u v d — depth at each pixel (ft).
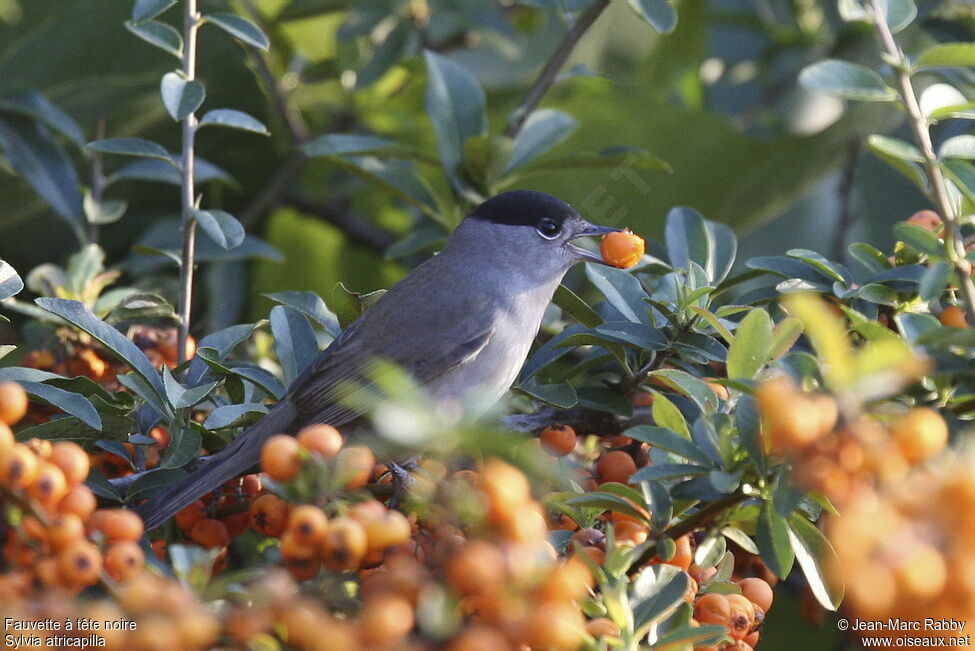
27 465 17.57
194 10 29.19
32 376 23.90
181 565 17.47
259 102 40.27
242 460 24.61
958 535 15.58
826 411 16.52
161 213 41.86
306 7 39.91
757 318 19.88
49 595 16.49
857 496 16.10
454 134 35.76
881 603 15.44
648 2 29.84
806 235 42.14
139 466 25.95
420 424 16.25
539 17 44.98
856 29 40.55
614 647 17.92
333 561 17.52
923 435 16.33
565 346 26.86
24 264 40.63
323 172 42.70
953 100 23.03
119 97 39.11
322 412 28.22
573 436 25.13
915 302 25.18
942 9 38.50
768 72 44.01
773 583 26.22
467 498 17.28
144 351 29.30
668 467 20.22
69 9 36.88
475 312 32.40
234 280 39.32
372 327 31.68
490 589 16.51
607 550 19.26
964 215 22.15
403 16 40.52
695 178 40.11
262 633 16.99
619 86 41.75
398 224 44.80
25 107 34.60
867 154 41.47
